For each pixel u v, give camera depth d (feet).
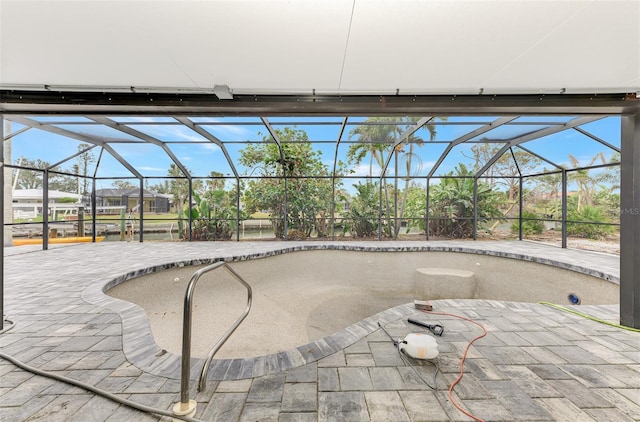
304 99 7.55
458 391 5.12
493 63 6.06
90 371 5.79
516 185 29.43
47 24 4.66
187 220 28.48
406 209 31.78
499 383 5.36
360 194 30.32
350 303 19.01
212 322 13.98
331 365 5.97
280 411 4.60
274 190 29.96
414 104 7.63
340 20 4.66
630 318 7.86
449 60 5.92
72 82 6.86
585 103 7.42
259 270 19.90
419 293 20.21
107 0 4.11
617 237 24.35
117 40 5.16
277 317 15.39
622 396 5.01
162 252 20.17
